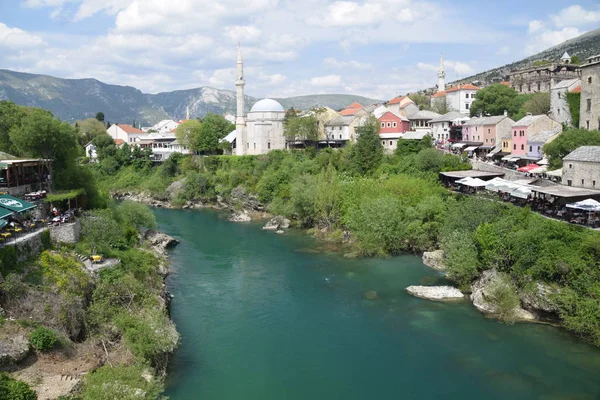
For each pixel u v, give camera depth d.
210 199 133.38
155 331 41.28
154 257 66.69
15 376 34.28
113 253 57.22
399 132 135.00
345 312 53.12
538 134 91.88
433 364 41.66
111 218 70.81
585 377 38.78
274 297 58.25
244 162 139.88
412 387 38.28
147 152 172.88
